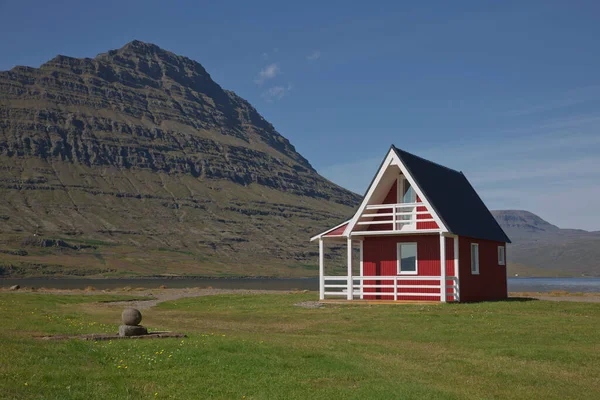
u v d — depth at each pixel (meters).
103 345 19.97
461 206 43.16
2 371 15.54
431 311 33.25
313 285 155.50
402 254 41.56
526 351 21.75
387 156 39.72
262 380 16.41
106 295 54.75
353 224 40.59
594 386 17.12
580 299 50.31
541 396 15.97
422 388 16.09
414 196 41.47
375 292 41.34
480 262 43.09
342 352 20.97
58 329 24.62
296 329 28.52
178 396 14.79
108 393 14.63
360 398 15.00
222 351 19.48
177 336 22.61
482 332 26.12
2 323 26.00
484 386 16.84
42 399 13.76
